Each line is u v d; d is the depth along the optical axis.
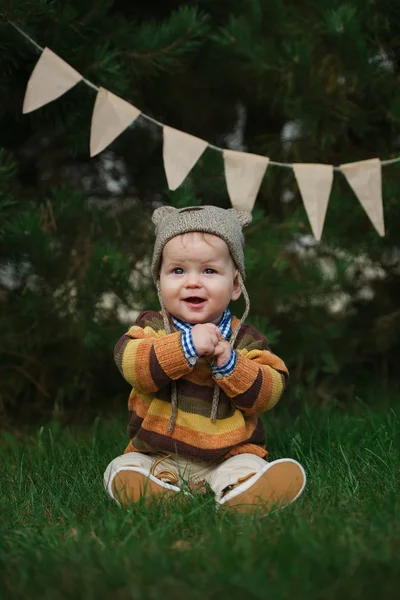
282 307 4.46
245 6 4.77
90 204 4.61
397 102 4.01
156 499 2.28
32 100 3.02
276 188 4.77
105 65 3.75
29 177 5.54
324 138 4.16
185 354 2.39
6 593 1.59
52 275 4.10
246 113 5.89
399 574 1.60
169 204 4.05
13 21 3.44
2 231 3.82
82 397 4.98
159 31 4.01
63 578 1.64
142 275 4.48
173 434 2.50
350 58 3.91
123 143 5.42
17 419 4.78
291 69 3.94
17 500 2.48
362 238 4.35
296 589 1.55
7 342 4.19
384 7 3.95
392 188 4.09
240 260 2.61
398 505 2.17
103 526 2.05
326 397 4.78
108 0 3.97
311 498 2.38
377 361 5.37
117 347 2.56
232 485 2.36
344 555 1.71
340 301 4.88
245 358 2.48
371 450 2.92
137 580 1.61
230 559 1.70
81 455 3.20
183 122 5.70
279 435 3.38
